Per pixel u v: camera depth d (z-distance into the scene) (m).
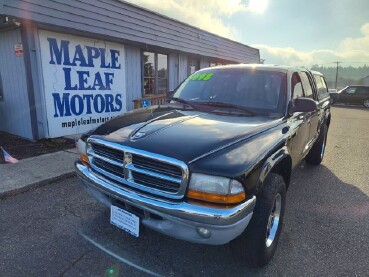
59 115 7.42
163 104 3.65
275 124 2.88
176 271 2.52
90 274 2.45
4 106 7.66
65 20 6.85
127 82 9.38
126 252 2.77
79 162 2.88
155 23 9.85
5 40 6.97
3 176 4.51
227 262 2.66
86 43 7.83
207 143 2.22
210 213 1.96
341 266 2.64
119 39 8.46
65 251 2.76
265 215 2.32
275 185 2.43
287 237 3.11
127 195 2.27
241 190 2.02
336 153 6.96
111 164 2.46
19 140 7.05
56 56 7.14
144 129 2.51
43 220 3.32
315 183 4.79
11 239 2.93
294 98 3.48
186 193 2.06
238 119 2.89
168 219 2.10
